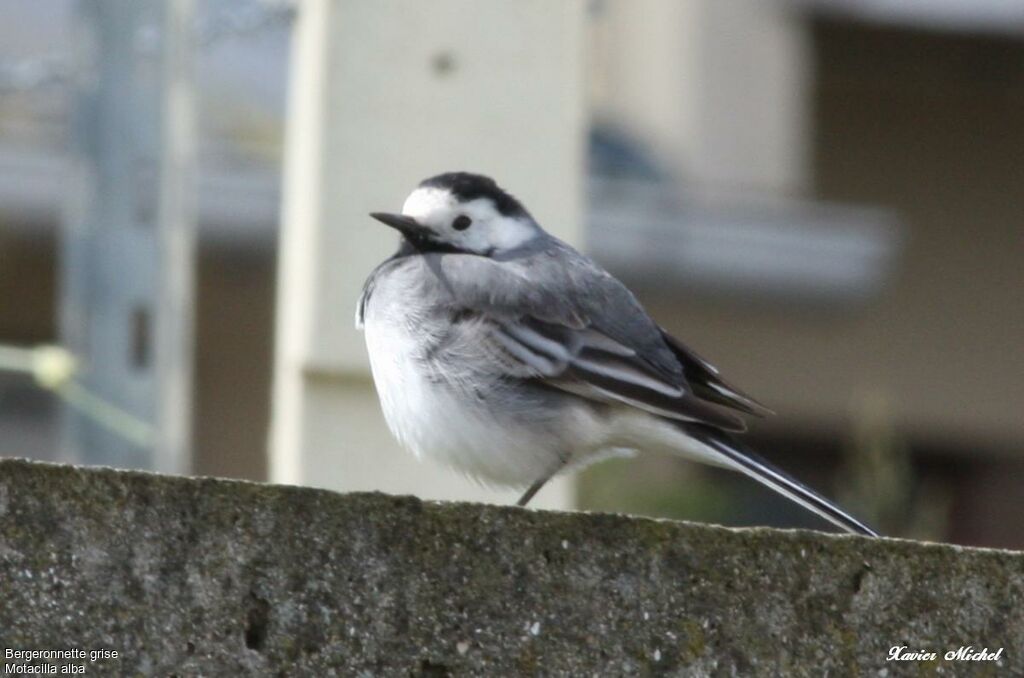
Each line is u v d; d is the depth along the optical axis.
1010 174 28.27
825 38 28.64
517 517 6.74
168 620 6.53
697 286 24.38
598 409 9.70
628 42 29.77
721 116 29.05
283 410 11.77
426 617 6.65
